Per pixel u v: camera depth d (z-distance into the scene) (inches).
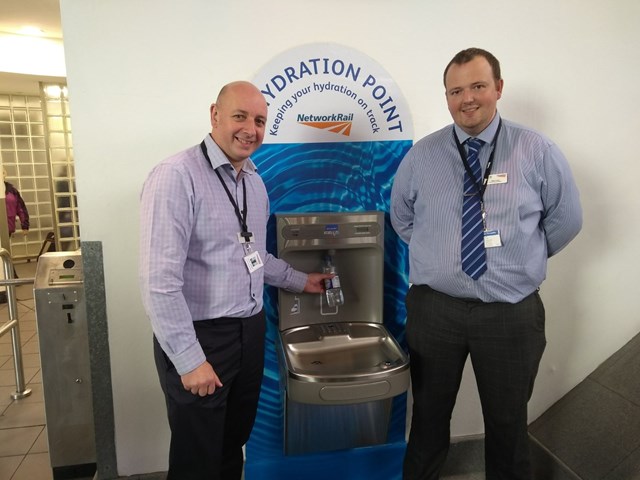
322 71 68.2
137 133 64.7
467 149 59.9
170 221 48.9
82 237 66.2
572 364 86.0
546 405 87.0
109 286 68.1
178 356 49.3
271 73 66.7
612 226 82.4
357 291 71.7
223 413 55.9
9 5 147.4
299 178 70.6
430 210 61.4
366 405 71.2
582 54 75.3
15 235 241.0
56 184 223.9
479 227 58.0
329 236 67.0
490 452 66.4
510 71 73.7
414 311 65.0
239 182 56.7
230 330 54.9
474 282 58.5
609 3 74.5
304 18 66.2
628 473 67.7
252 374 59.2
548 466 78.3
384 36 69.0
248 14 64.6
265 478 76.1
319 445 74.3
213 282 53.5
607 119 78.4
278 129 68.6
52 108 215.9
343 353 67.7
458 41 71.2
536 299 61.1
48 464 85.0
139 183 65.9
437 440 67.9
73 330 75.5
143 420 73.0
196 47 64.1
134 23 62.0
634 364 81.7
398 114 71.5
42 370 75.8
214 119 54.2
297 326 70.6
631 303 86.0
